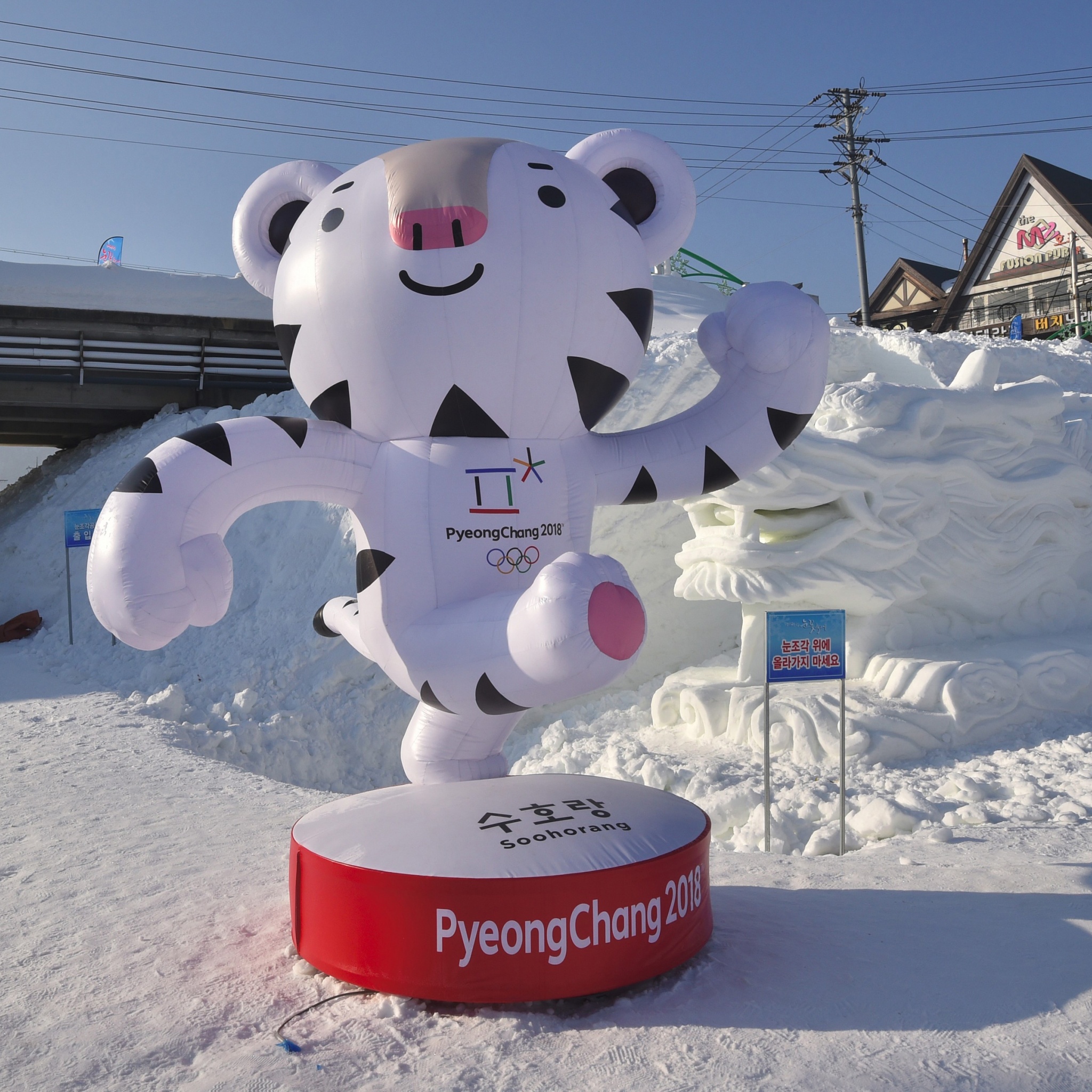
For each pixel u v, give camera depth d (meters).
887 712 10.16
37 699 13.18
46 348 20.81
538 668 3.98
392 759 13.24
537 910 4.14
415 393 4.49
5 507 22.58
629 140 5.25
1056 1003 4.25
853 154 36.38
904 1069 3.71
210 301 21.69
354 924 4.37
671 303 23.72
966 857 6.66
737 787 9.34
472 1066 3.78
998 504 11.95
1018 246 39.22
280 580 15.89
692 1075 3.69
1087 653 11.28
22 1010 4.40
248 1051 3.93
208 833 7.29
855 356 18.28
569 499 4.73
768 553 10.85
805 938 5.00
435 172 4.44
